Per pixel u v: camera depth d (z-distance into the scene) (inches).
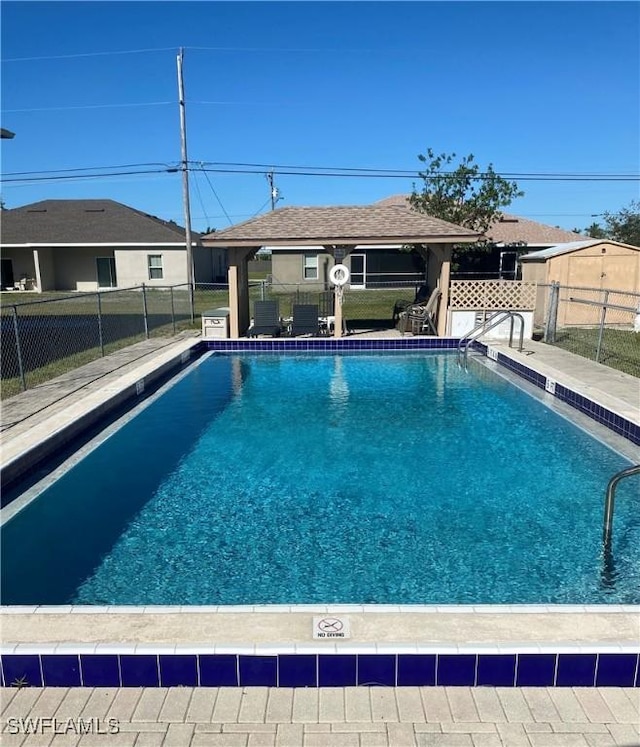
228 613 118.6
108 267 1181.7
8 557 175.6
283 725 97.5
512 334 474.6
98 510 207.3
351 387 398.3
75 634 111.9
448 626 113.3
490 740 94.1
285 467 250.2
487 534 189.3
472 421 314.2
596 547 180.4
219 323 545.6
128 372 376.8
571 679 106.4
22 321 677.9
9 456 221.5
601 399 304.7
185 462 255.3
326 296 700.0
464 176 814.5
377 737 94.7
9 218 1254.9
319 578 164.2
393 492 223.3
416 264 1125.1
